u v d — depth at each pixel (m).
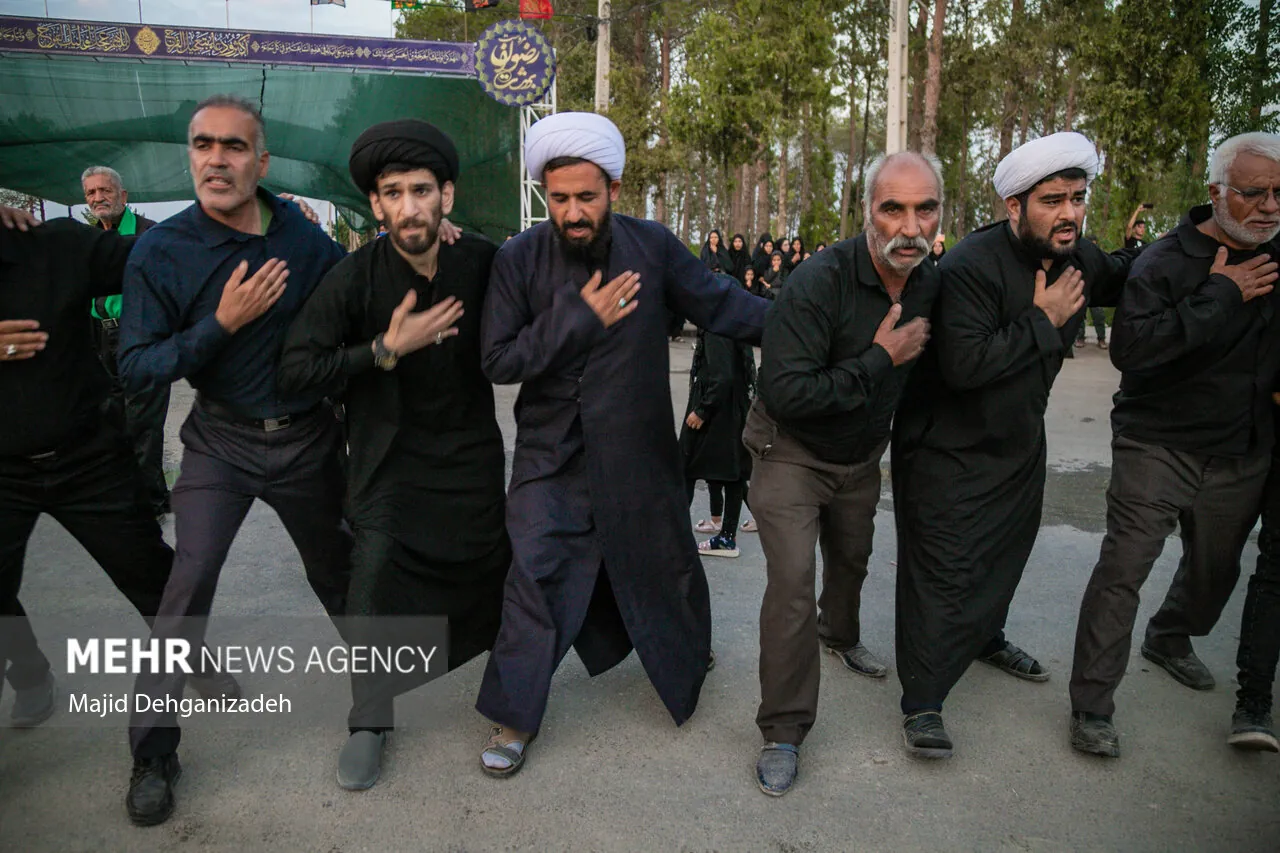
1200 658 3.61
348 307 2.73
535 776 2.77
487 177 15.34
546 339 2.69
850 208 35.31
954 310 2.76
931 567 2.88
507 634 2.82
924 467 2.92
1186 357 2.85
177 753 2.86
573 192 2.67
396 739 2.98
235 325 2.56
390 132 2.53
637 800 2.65
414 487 2.91
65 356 2.70
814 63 18.59
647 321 2.87
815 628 2.78
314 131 14.40
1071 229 2.68
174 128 14.21
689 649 3.02
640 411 2.88
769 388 2.69
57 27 13.09
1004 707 3.22
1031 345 2.69
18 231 2.61
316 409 2.89
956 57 31.03
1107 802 2.66
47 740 2.94
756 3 18.33
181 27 13.30
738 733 3.03
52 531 5.04
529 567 2.84
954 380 2.77
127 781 2.71
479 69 13.73
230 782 2.71
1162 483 2.91
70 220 2.76
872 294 2.70
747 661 3.57
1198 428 2.88
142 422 4.93
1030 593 4.26
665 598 2.98
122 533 2.86
